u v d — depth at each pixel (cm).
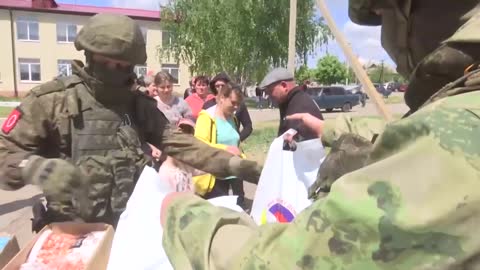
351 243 72
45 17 3791
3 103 3123
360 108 2848
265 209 203
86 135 208
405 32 95
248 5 2188
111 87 212
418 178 71
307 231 76
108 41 202
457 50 80
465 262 67
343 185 75
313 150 200
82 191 195
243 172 218
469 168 68
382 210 71
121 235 137
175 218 105
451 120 72
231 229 95
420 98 92
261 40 2248
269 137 1275
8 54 3762
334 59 5791
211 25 2300
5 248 159
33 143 202
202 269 93
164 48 2752
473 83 76
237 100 420
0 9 3709
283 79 403
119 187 208
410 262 69
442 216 68
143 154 219
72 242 162
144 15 4012
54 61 3847
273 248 80
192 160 222
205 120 410
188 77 4088
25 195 614
